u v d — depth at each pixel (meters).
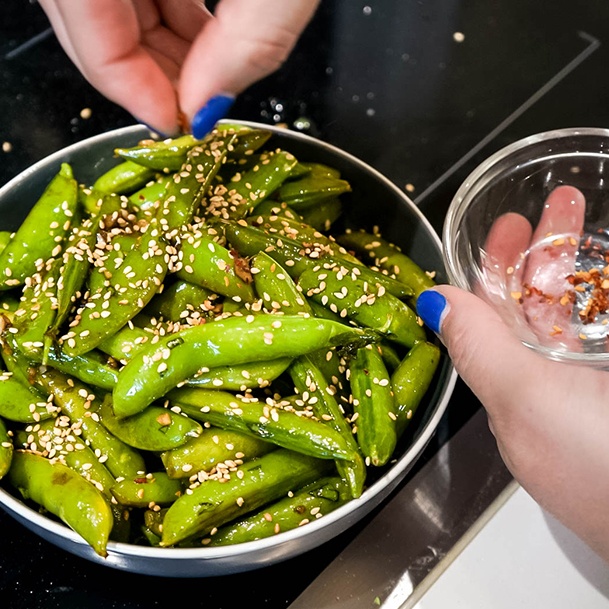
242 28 0.39
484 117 0.58
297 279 0.46
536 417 0.42
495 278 0.49
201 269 0.45
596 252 0.49
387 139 0.57
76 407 0.44
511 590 0.46
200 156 0.48
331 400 0.44
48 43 0.59
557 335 0.47
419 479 0.49
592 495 0.42
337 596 0.46
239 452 0.44
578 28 0.61
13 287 0.47
